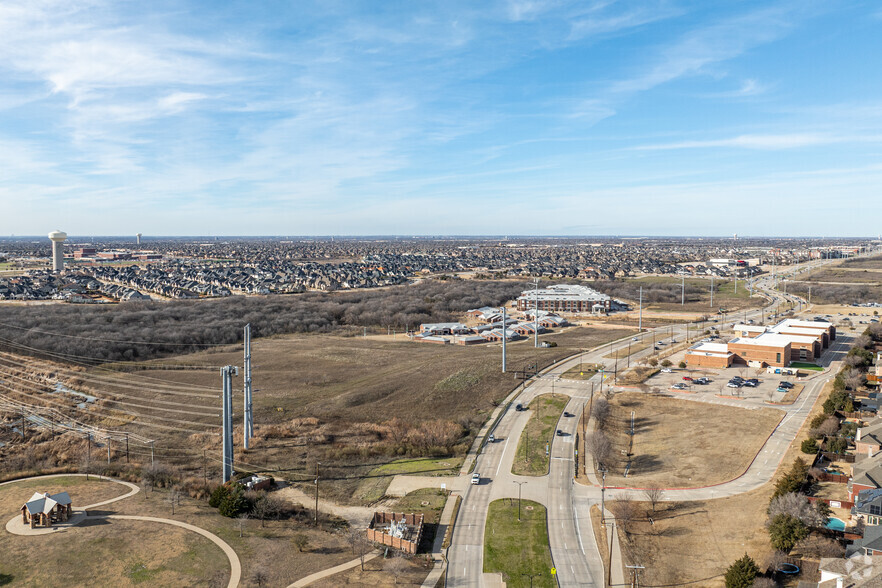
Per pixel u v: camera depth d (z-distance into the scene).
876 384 146.62
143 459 115.38
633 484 100.81
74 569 76.00
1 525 88.06
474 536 85.50
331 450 117.69
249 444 119.12
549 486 101.06
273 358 194.62
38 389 160.25
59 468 111.62
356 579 74.31
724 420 127.56
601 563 77.88
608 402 143.50
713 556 77.19
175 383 164.50
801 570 71.38
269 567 76.81
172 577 74.25
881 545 67.88
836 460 101.88
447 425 128.50
